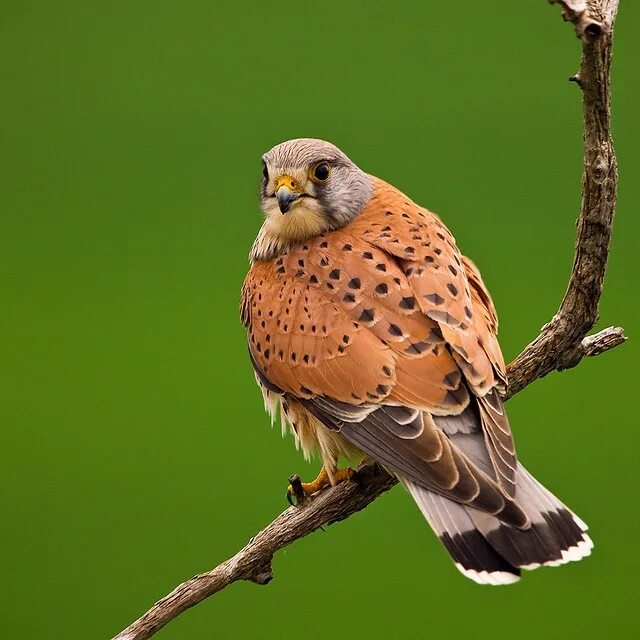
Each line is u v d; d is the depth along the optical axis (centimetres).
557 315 911
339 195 981
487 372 880
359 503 934
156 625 880
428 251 939
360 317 916
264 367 970
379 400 889
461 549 812
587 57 750
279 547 912
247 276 1029
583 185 834
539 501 833
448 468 838
